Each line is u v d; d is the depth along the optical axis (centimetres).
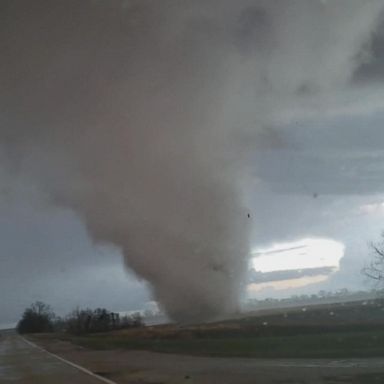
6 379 2327
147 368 2322
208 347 3209
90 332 8762
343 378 1595
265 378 1692
